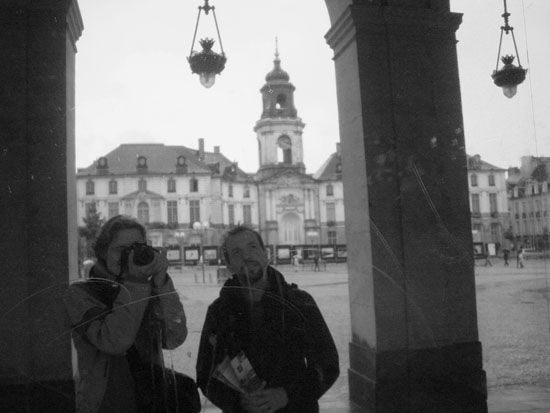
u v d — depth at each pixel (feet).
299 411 6.45
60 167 12.90
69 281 12.68
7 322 12.17
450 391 14.14
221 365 6.54
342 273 96.12
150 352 6.48
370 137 14.70
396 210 14.64
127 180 200.44
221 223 206.90
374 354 13.99
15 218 12.62
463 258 14.89
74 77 14.46
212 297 33.94
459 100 15.31
